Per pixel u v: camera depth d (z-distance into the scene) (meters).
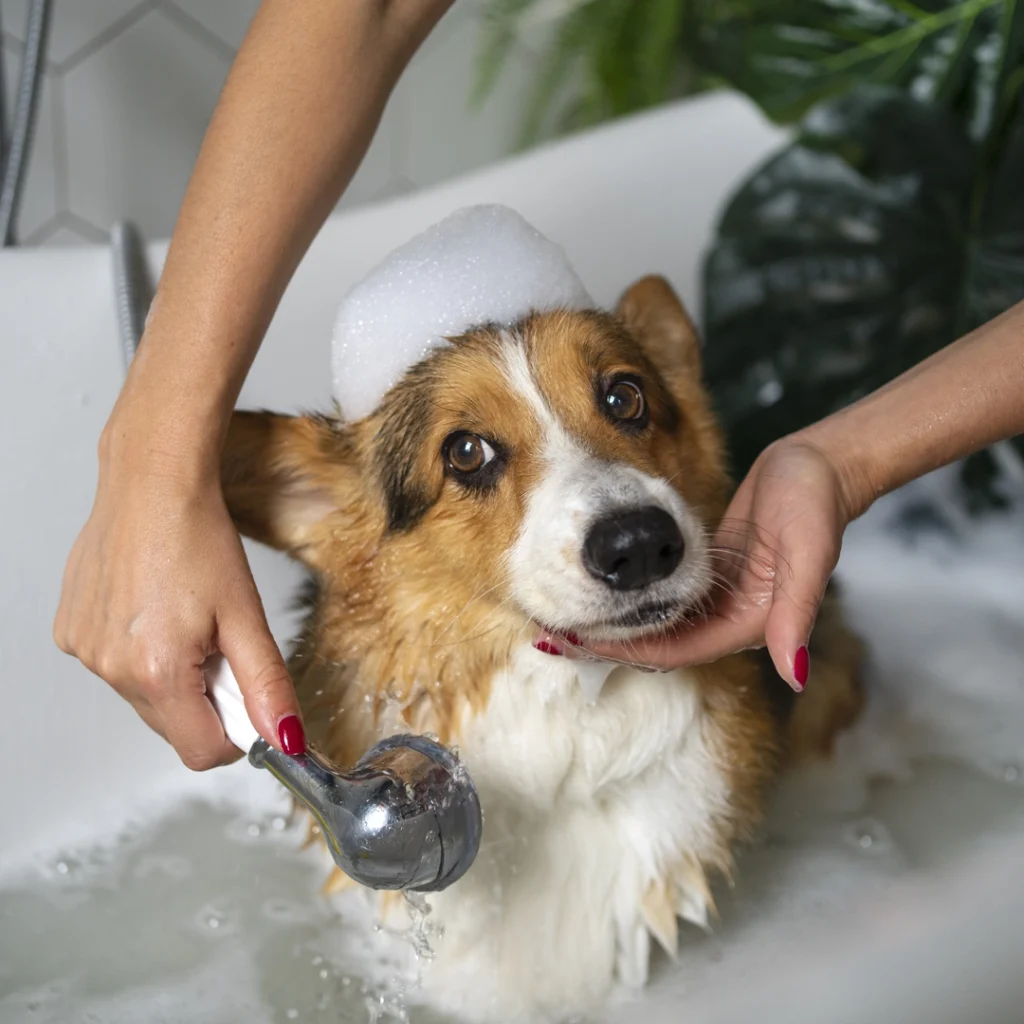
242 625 1.20
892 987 1.58
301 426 1.58
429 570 1.50
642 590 1.31
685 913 1.62
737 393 2.34
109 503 1.24
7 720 1.84
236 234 1.27
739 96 2.54
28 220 2.87
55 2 2.69
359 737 1.56
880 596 2.51
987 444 1.33
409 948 1.66
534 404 1.45
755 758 1.64
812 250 2.33
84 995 1.63
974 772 2.08
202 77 2.95
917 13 2.38
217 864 1.88
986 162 2.33
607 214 2.40
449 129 3.39
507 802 1.55
